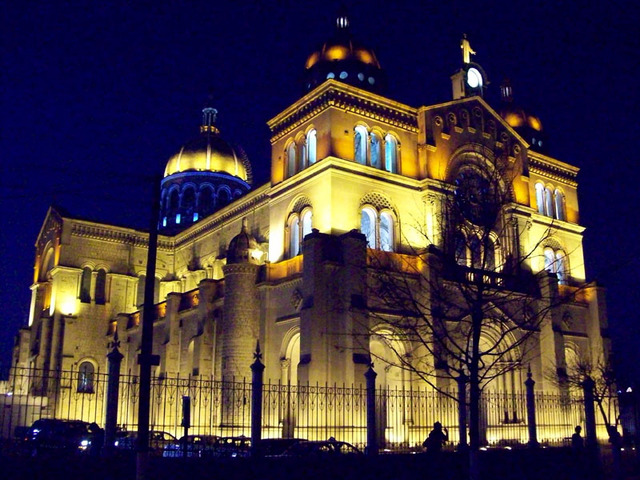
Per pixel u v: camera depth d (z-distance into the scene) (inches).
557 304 1034.7
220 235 2308.1
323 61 1879.9
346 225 1589.6
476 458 824.3
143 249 2578.7
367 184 1649.9
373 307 1460.4
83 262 2436.0
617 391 1755.7
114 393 916.0
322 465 938.7
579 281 2092.8
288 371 1521.9
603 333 1939.0
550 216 2084.2
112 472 834.2
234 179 3029.0
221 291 1811.0
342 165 1616.6
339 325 1425.9
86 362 2349.9
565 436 1697.8
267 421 1505.9
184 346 1941.4
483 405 1633.9
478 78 2037.4
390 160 1729.8
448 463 1039.6
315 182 1642.5
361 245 1471.5
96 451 935.0
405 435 1450.5
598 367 1750.7
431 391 1380.4
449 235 1156.5
